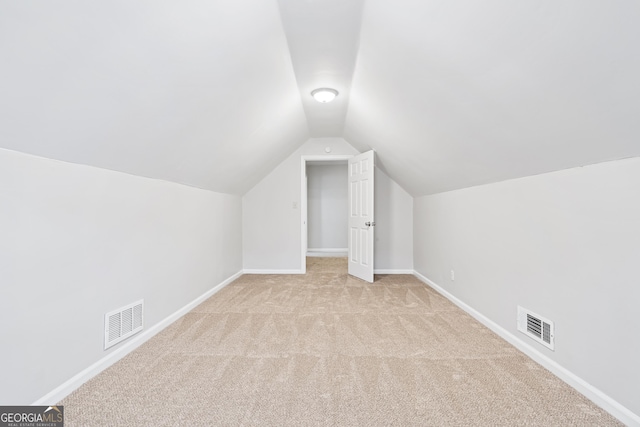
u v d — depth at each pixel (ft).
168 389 5.56
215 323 8.89
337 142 15.92
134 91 5.10
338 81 9.22
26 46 3.42
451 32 4.89
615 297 4.82
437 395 5.38
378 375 6.04
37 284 4.91
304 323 8.86
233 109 8.07
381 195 16.11
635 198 4.50
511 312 7.52
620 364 4.74
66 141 5.02
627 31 3.16
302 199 15.97
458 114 6.70
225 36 5.49
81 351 5.77
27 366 4.76
